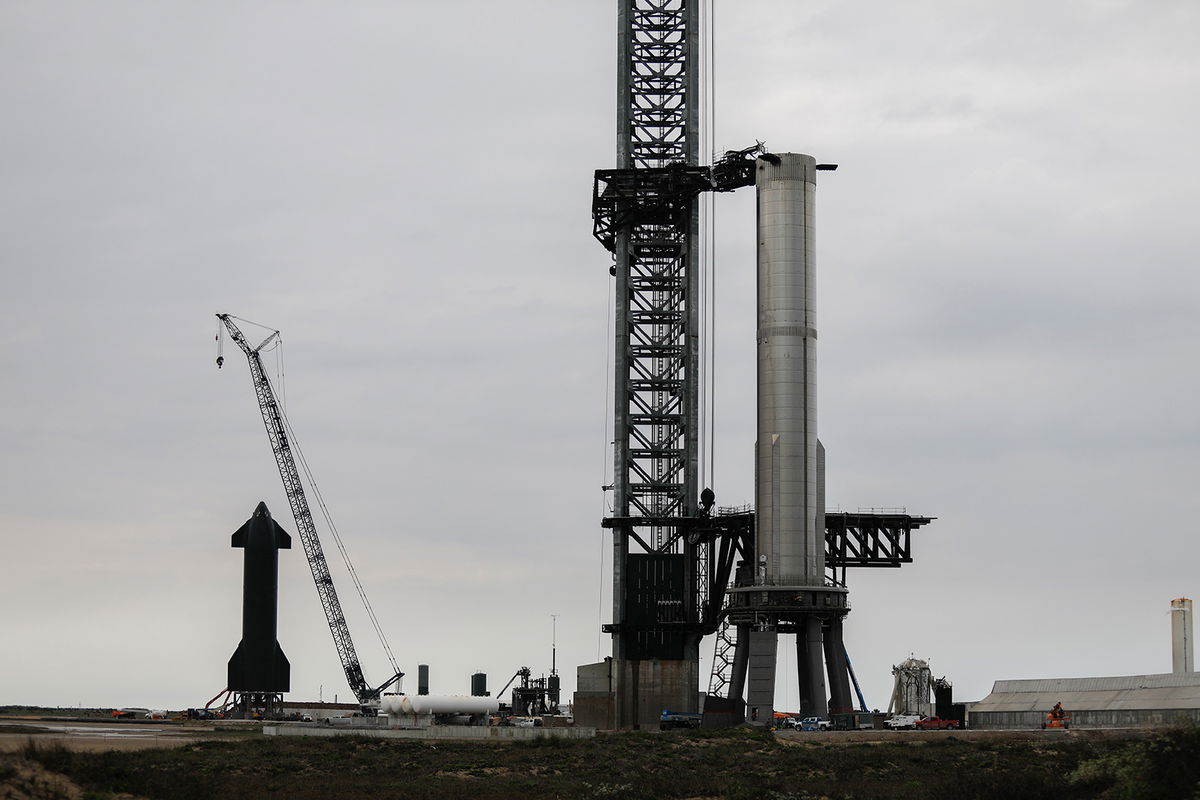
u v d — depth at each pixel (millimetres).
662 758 141625
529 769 131125
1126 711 169375
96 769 104562
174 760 127312
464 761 135250
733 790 114625
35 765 103688
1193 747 96312
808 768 132125
